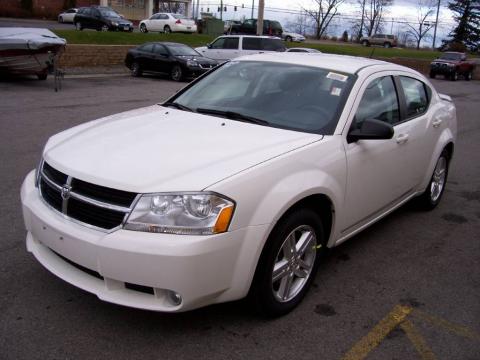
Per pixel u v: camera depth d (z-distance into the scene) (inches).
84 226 117.1
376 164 163.2
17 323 126.5
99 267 112.7
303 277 141.9
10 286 142.9
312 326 133.5
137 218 110.8
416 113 199.8
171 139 135.7
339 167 143.9
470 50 3287.4
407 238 199.2
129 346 120.4
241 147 131.8
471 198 260.8
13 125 368.5
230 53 880.9
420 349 127.5
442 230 210.5
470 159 360.5
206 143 133.4
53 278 147.9
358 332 132.6
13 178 241.1
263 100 163.2
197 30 1657.2
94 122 163.3
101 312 132.7
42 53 614.9
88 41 987.3
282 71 173.9
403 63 1578.5
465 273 171.5
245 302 130.6
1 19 1684.3
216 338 125.3
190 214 111.2
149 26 1553.9
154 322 130.0
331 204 143.9
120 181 114.5
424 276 167.3
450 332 135.8
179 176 115.6
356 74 167.6
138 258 108.9
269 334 128.5
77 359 115.0
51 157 132.8
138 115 163.8
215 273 113.4
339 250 183.6
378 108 171.6
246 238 117.0
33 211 128.0
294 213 130.4
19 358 114.2
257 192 119.1
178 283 109.6
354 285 157.6
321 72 169.5
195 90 182.2
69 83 672.4
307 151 136.2
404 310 145.1
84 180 118.3
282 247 130.2
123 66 932.6
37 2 1923.0
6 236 174.7
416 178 202.5
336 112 153.7
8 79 669.3
